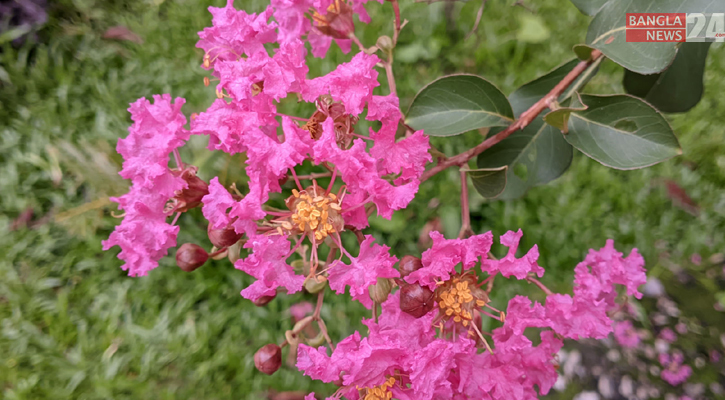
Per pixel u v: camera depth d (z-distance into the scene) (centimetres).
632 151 15
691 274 37
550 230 37
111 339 34
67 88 39
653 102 20
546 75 19
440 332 14
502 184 16
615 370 35
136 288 35
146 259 14
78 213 35
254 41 13
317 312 17
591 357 35
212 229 15
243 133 13
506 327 15
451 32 43
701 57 18
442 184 37
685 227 38
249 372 33
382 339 13
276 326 35
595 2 17
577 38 43
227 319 35
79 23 42
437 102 16
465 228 16
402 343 13
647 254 38
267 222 14
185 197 14
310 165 34
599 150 15
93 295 35
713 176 39
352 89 13
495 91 16
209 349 34
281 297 35
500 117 16
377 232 36
